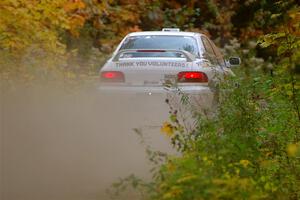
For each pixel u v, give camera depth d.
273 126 20.92
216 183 14.91
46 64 32.94
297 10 21.95
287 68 21.25
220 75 29.92
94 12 45.94
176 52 31.98
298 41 21.34
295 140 20.52
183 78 31.11
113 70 31.95
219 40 61.34
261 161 17.80
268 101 22.58
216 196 14.65
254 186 16.05
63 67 34.81
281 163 18.88
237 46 52.91
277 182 17.14
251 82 22.91
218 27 62.88
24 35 31.28
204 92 30.80
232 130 19.67
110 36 51.44
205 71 31.16
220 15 62.69
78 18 36.56
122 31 52.62
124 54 32.59
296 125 21.23
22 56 31.56
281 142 20.11
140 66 31.62
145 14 56.91
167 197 14.91
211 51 35.81
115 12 52.75
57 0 32.53
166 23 58.28
